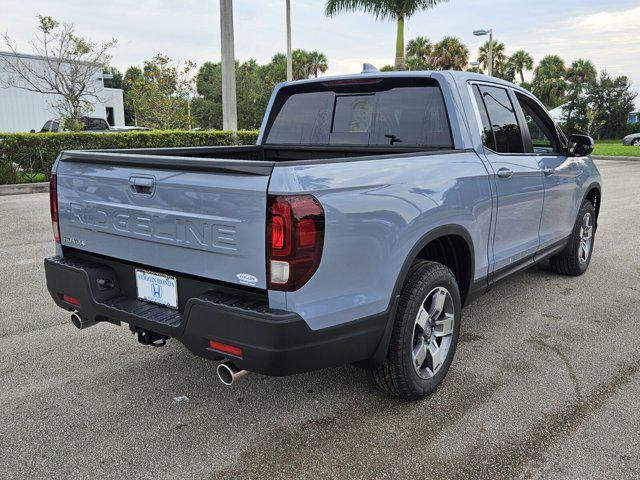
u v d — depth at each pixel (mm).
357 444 2814
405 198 2867
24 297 5082
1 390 3359
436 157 3270
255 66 47500
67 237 3318
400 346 2953
